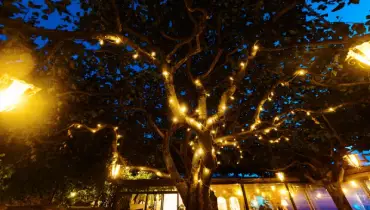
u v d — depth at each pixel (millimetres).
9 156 8625
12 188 8852
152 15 6766
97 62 7008
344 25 5223
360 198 9453
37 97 6656
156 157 10961
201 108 6039
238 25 6926
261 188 10789
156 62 5609
